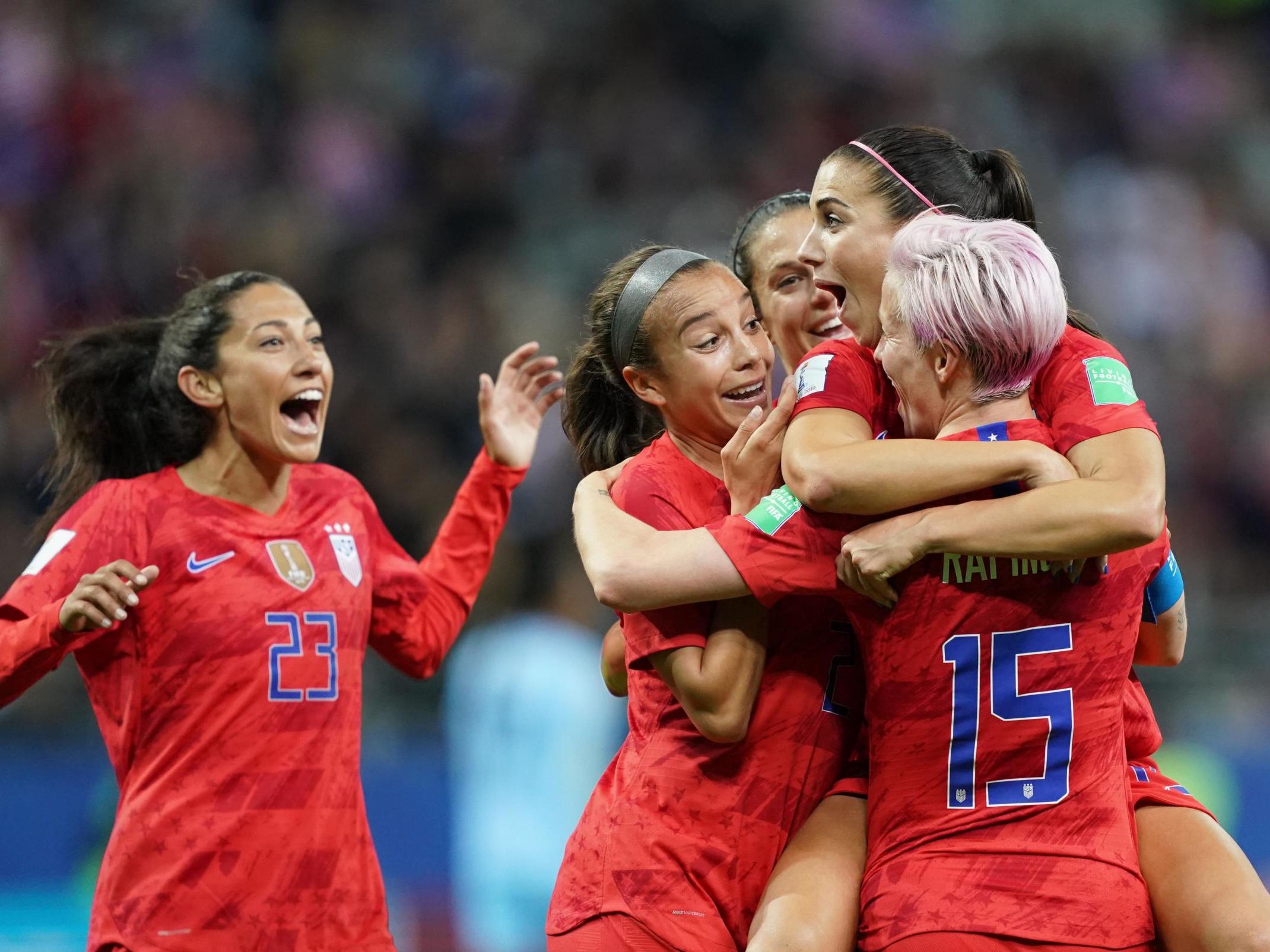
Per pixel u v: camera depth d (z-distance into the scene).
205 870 11.71
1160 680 25.84
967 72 45.66
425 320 35.84
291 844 11.93
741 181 41.97
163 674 11.99
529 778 22.17
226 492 12.66
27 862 21.91
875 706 9.77
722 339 10.68
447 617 13.66
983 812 9.33
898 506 9.20
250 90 40.25
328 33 41.56
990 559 9.22
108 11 40.38
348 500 13.34
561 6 44.06
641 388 11.02
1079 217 42.28
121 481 12.52
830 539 9.66
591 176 41.38
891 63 45.16
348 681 12.55
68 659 23.50
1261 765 24.70
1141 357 39.44
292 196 38.12
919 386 9.54
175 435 12.75
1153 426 9.34
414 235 38.47
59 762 22.31
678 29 44.12
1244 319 42.25
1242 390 39.69
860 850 10.04
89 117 38.12
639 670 10.62
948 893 9.22
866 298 10.30
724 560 9.73
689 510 10.65
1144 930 9.39
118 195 36.62
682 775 10.33
